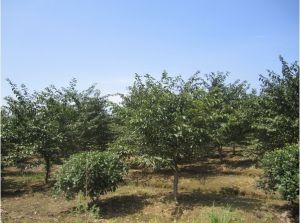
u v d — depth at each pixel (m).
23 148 15.18
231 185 14.12
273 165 10.81
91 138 17.84
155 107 11.19
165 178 15.84
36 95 16.08
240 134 18.06
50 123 15.48
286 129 13.93
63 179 11.29
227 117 12.09
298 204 10.89
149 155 11.62
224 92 19.33
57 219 10.55
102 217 10.66
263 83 14.64
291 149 10.72
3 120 15.51
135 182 15.25
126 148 11.98
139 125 11.28
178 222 10.06
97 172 11.20
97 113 18.64
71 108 16.91
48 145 15.48
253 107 15.66
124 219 10.46
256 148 15.20
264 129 14.66
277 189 10.74
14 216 10.96
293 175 10.25
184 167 18.23
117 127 16.66
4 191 14.89
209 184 14.45
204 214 10.32
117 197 12.65
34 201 13.16
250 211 10.70
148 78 11.93
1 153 15.20
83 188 11.12
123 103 14.55
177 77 14.05
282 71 14.39
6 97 15.59
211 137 11.33
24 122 15.39
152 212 10.92
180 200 11.88
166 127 11.12
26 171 19.72
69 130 15.97
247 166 17.38
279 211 10.91
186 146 11.38
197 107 11.12
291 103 14.05
